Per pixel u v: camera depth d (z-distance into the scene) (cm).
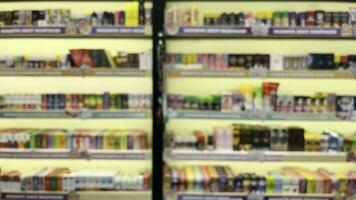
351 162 296
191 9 280
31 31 277
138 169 328
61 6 324
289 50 322
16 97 291
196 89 323
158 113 279
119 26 274
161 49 276
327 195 277
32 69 281
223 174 288
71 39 326
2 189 283
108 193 283
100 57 284
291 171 303
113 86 329
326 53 292
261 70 277
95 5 323
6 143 290
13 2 323
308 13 279
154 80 278
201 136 286
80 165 329
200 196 276
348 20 276
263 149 285
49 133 292
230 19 280
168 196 276
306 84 324
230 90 317
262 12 289
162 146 282
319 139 285
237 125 300
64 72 280
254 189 280
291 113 279
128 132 301
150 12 279
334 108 282
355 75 276
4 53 324
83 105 290
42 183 282
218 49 321
